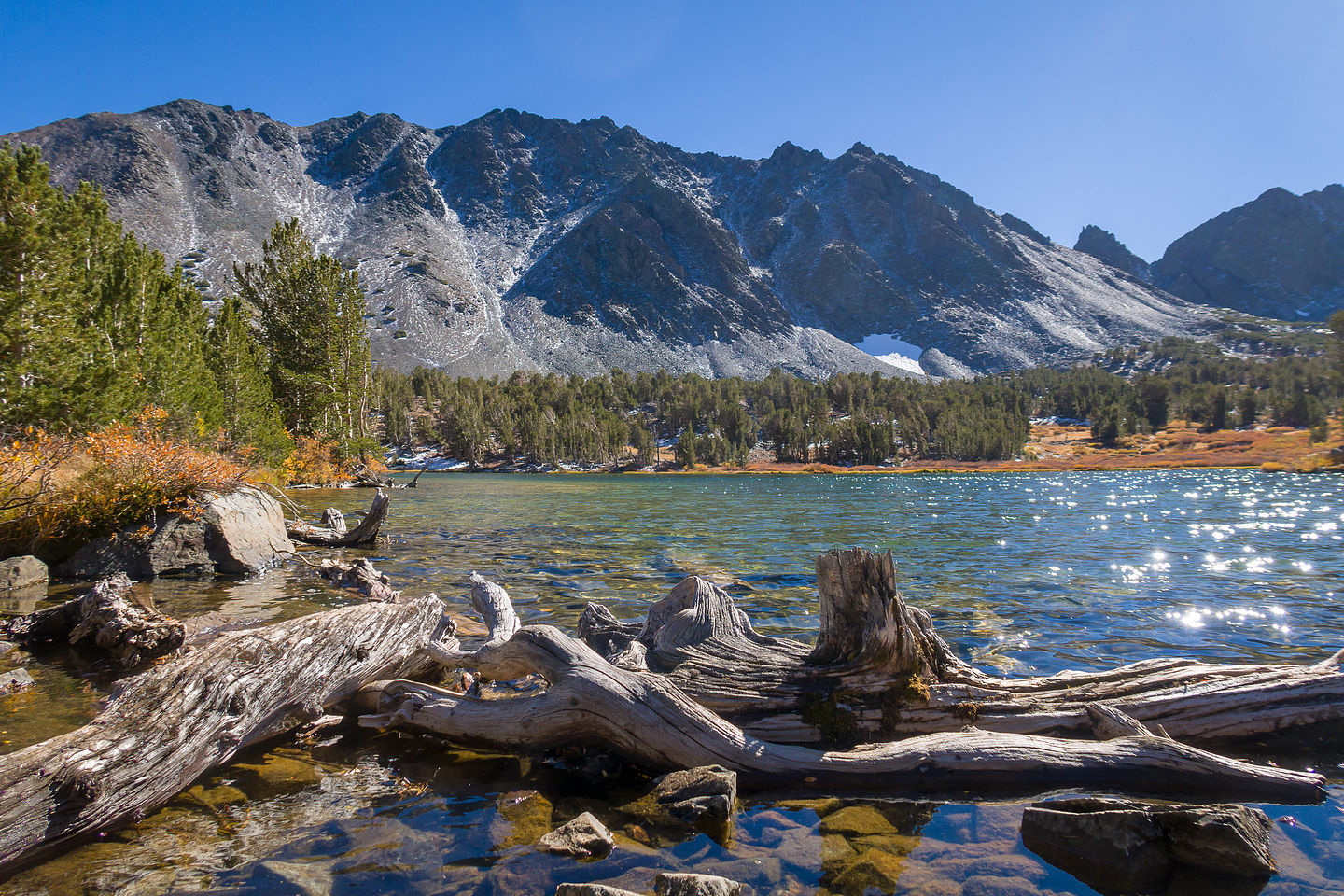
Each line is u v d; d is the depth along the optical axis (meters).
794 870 3.48
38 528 11.69
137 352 27.88
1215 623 9.00
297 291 49.97
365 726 5.49
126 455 12.45
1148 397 173.75
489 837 3.80
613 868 3.48
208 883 3.30
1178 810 3.61
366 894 3.24
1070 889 3.31
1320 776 4.27
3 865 3.36
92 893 3.21
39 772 3.66
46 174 21.97
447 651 6.23
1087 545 17.53
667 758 4.64
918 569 13.74
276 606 9.53
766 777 4.53
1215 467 97.12
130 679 4.62
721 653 5.76
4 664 6.84
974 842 3.75
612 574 13.18
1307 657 7.32
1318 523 22.61
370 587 10.89
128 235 30.22
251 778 4.57
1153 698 5.01
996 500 38.28
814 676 5.21
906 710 4.96
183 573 12.03
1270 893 3.27
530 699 5.02
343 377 50.69
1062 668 6.98
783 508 33.28
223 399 35.91
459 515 27.55
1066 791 4.34
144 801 3.97
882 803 4.24
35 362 20.27
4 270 20.33
